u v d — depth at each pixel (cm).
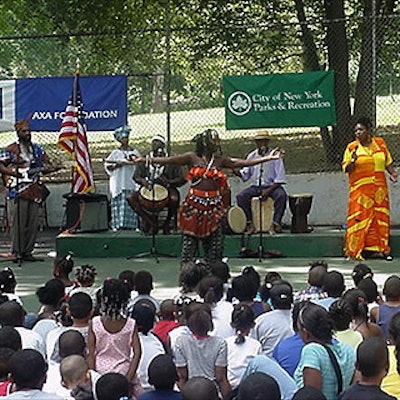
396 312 684
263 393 439
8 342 582
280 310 679
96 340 630
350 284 1147
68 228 1436
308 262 1329
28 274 1251
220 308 707
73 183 1417
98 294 674
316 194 1590
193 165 1091
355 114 1762
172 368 505
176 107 1962
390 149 1861
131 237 1388
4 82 1536
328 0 1867
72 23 2016
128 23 2019
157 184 1371
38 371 499
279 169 1396
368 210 1325
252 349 631
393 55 1855
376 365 492
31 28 2189
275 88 1496
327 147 1783
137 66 2106
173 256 1380
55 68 2072
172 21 2014
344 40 1819
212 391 461
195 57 1944
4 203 1645
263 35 1956
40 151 1344
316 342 557
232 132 1908
